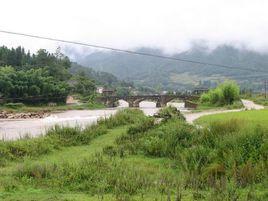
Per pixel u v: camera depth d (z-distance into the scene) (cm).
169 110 3972
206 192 1525
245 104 8919
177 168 2131
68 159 2308
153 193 1505
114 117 3938
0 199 1371
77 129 3189
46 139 2792
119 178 1684
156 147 2472
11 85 10925
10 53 16075
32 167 1862
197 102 10600
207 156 2144
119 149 2533
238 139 2248
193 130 2689
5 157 2364
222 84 8956
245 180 1752
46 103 11700
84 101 13375
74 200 1365
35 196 1437
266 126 2545
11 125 5356
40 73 12631
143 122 3219
